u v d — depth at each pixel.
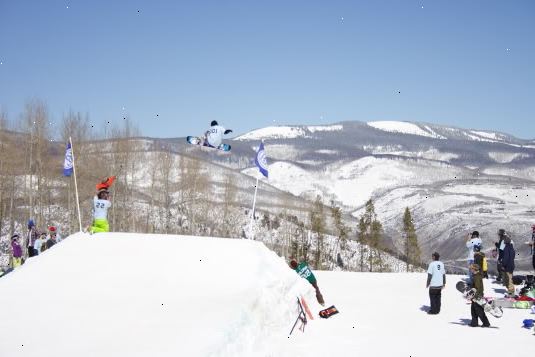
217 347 8.56
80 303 11.35
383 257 82.75
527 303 18.94
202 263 14.90
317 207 78.69
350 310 17.59
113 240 16.64
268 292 13.30
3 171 50.19
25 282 13.00
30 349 8.34
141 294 12.19
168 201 62.34
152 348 8.32
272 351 11.16
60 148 54.81
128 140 57.53
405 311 17.70
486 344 13.84
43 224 51.03
